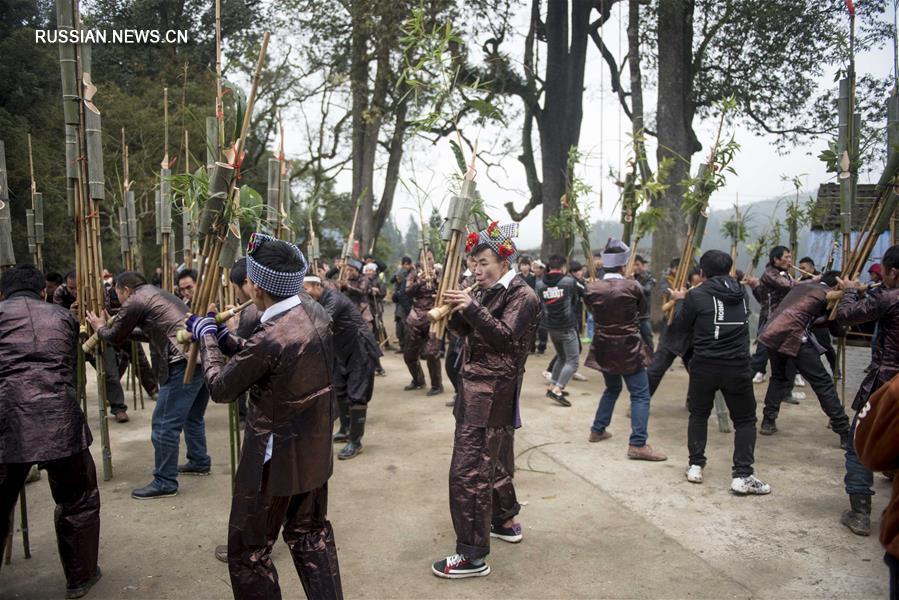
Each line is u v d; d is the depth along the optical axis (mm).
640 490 4527
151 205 14023
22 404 2896
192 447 4926
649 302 8484
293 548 2625
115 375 6430
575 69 16969
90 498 3184
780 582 3246
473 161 3316
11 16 12570
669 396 7516
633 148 6684
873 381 3783
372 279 10930
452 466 3381
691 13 13383
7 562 3512
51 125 12406
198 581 3336
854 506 3820
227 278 4281
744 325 4348
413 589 3215
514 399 3449
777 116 14359
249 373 2350
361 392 5309
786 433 5898
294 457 2447
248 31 16625
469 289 3455
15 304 3076
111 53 15344
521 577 3324
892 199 4055
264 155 21672
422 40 3625
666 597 3115
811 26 12344
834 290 4238
